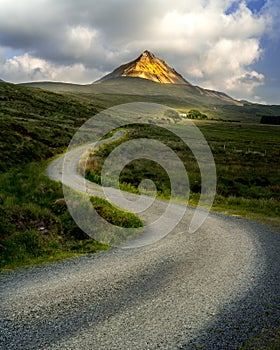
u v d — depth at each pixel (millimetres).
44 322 6633
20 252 10852
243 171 38344
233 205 22922
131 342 6012
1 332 6242
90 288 8320
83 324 6598
